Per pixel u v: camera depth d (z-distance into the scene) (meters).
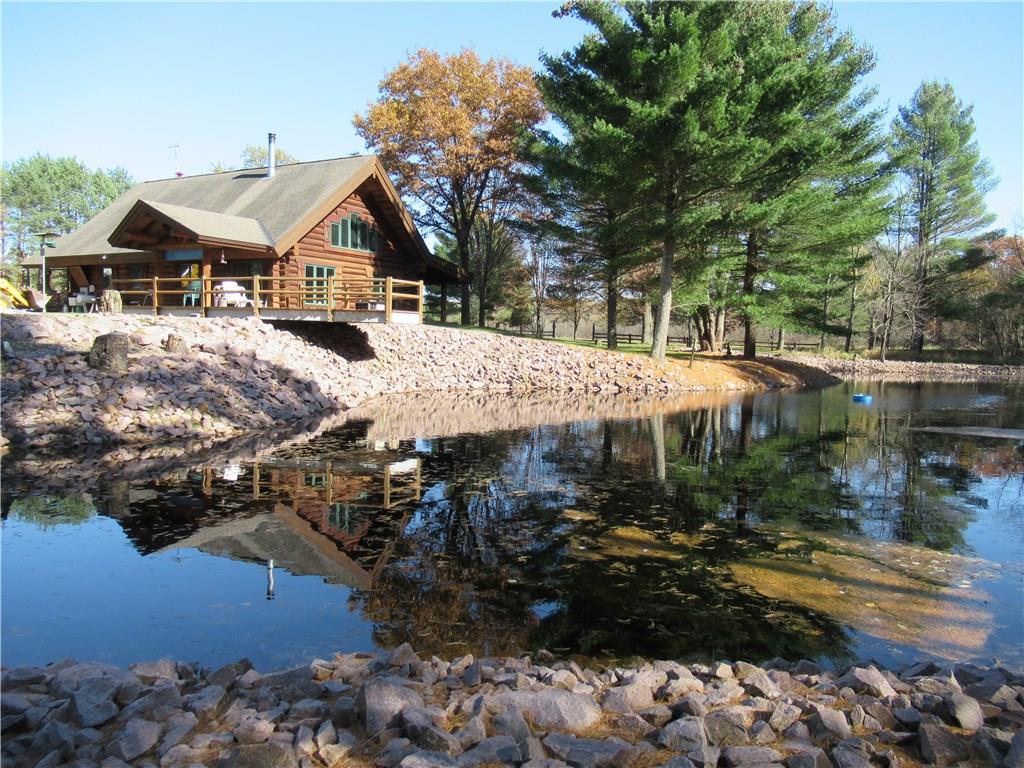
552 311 51.50
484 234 46.50
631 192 24.09
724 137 22.36
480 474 10.90
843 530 8.34
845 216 27.22
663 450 13.62
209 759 3.19
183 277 22.69
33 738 3.33
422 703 3.66
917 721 3.54
